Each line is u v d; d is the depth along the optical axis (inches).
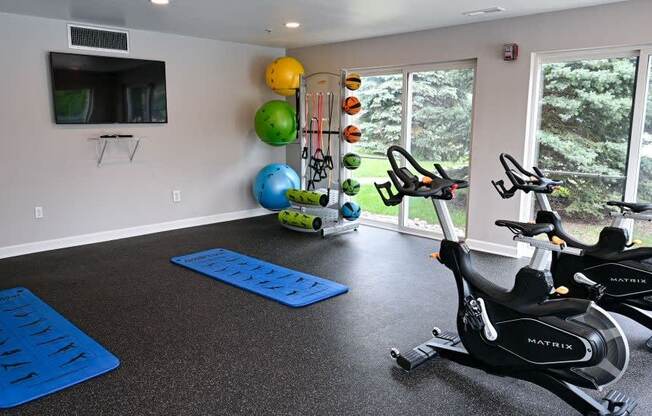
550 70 190.5
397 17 195.5
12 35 193.5
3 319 138.9
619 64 174.1
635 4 164.7
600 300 127.0
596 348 85.9
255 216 287.6
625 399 95.2
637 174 174.1
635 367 112.8
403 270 185.3
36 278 175.3
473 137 209.9
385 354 119.6
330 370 112.0
